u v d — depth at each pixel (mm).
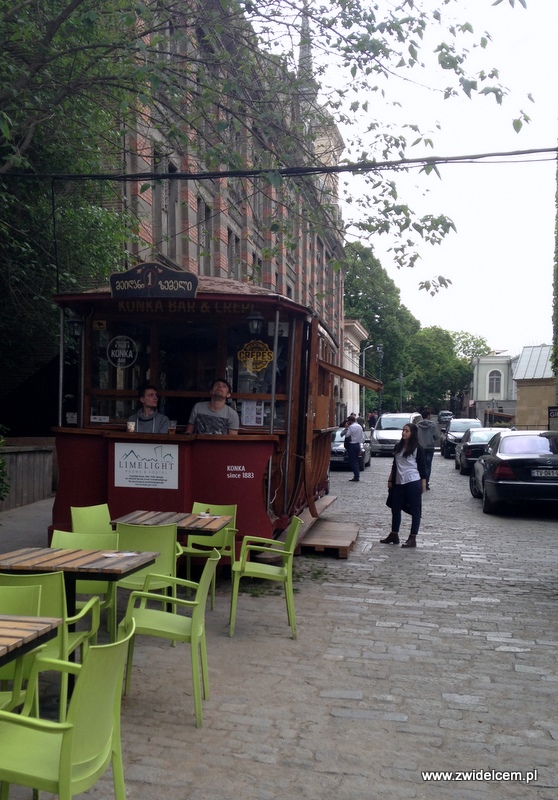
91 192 13938
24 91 9859
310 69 10234
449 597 8016
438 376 96688
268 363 9328
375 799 3791
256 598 7883
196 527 6465
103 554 5133
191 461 8367
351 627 6848
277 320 8750
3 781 3008
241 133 11078
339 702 5051
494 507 14812
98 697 2953
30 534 10930
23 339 16141
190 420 8992
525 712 4934
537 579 8945
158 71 9258
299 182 10422
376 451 32938
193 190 21484
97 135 12445
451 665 5848
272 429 8867
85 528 6668
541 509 15680
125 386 9516
